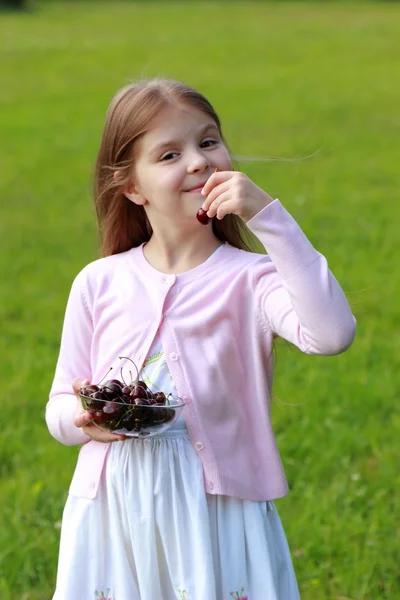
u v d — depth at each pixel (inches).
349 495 230.4
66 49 1294.3
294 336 131.0
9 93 993.5
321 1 2017.7
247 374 140.1
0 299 399.2
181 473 134.8
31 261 459.5
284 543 142.5
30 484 238.5
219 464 135.4
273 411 275.6
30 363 323.6
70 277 431.8
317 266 127.5
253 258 142.6
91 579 138.3
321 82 996.6
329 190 583.5
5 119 861.8
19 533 215.0
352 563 203.0
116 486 136.7
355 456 255.8
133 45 1320.1
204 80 1021.2
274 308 135.1
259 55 1205.7
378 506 224.7
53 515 222.2
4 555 206.7
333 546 208.1
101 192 154.9
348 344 126.6
